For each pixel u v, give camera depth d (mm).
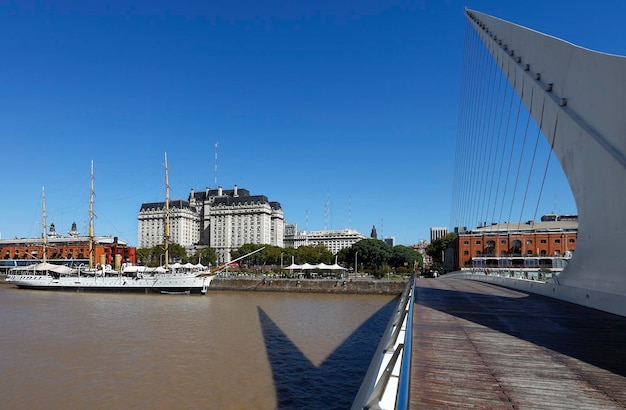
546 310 15922
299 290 81438
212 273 77562
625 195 13625
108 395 19594
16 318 44000
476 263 90000
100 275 91562
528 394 6383
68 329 36750
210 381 21688
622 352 8984
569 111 17438
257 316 45875
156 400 19000
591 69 15703
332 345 30375
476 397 6234
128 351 28047
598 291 15953
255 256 170375
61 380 21766
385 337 9461
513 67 23422
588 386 6773
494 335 10773
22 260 128625
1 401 18828
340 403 18938
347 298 69000
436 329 11633
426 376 7238
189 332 35250
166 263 89188
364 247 132250
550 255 88812
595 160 15500
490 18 29359
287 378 22375
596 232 16000
